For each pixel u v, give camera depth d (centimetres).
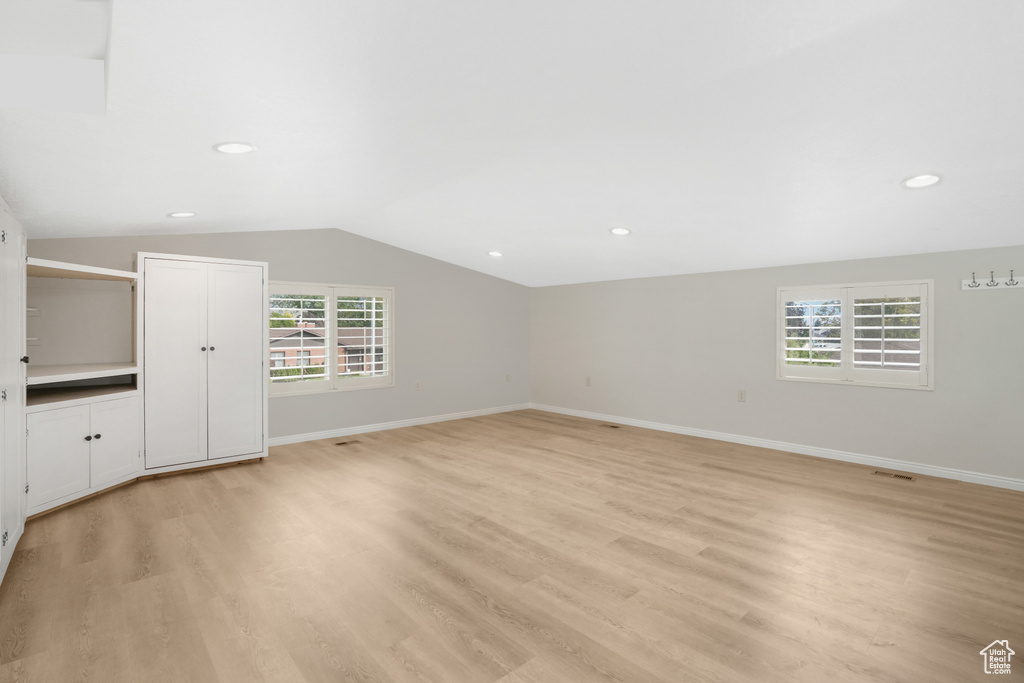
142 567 252
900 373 427
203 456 421
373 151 279
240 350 437
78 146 218
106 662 181
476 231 498
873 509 337
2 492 242
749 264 503
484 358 690
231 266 430
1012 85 194
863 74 195
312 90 193
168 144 230
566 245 511
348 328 559
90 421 348
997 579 244
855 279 449
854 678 175
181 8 132
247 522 311
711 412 547
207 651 188
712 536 294
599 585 238
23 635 196
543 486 383
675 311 576
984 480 389
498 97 215
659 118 241
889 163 267
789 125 240
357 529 302
